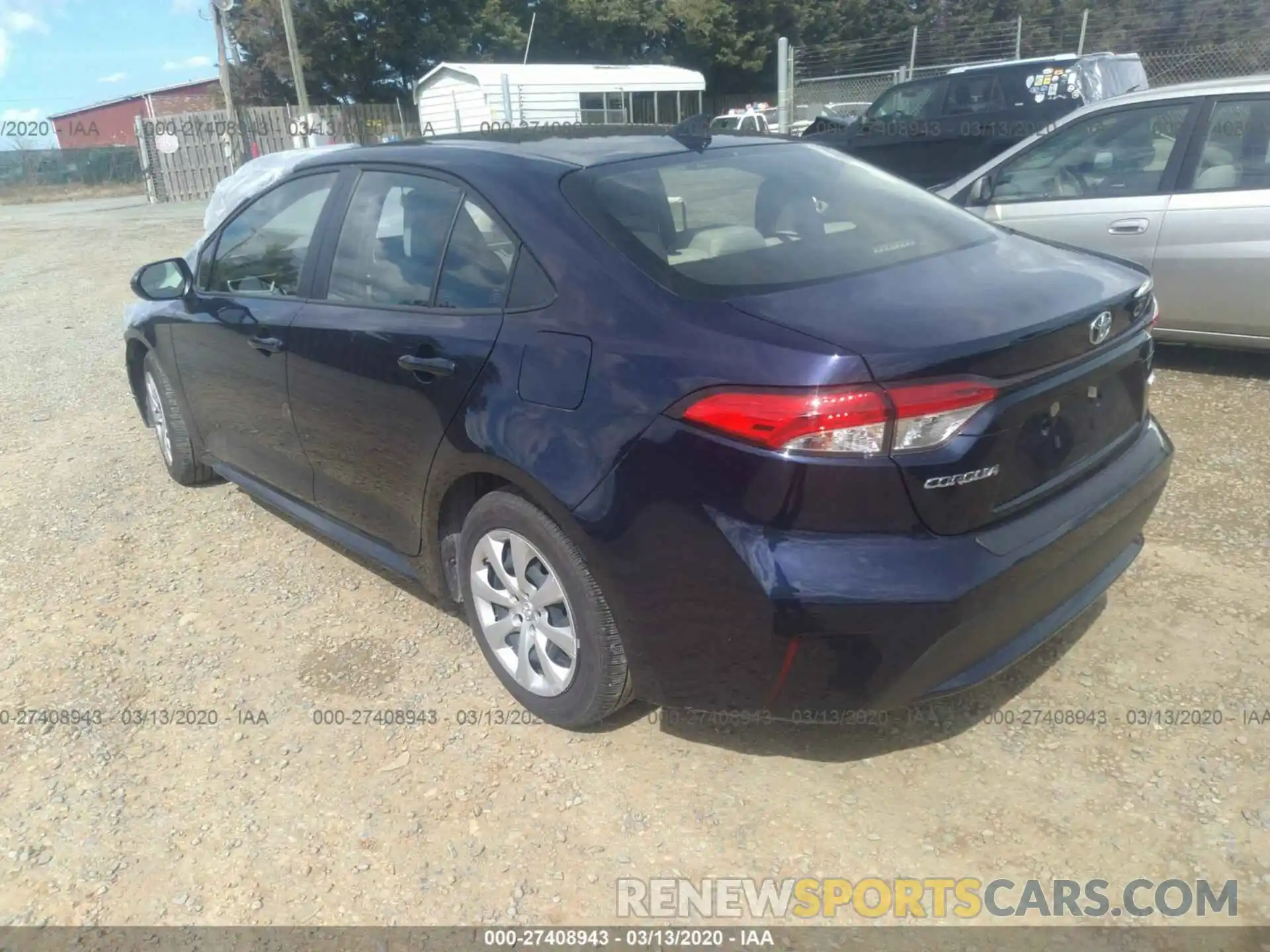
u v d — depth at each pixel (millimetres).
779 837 2551
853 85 20875
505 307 2867
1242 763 2691
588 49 37812
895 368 2225
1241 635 3236
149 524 4676
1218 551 3766
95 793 2852
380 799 2760
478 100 23891
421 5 33812
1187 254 5543
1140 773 2682
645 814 2650
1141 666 3117
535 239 2842
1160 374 5930
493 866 2512
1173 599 3463
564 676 2889
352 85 34594
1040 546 2465
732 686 2494
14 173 33375
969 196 6383
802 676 2379
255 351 3836
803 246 2861
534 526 2781
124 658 3535
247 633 3658
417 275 3195
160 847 2639
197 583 4066
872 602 2264
